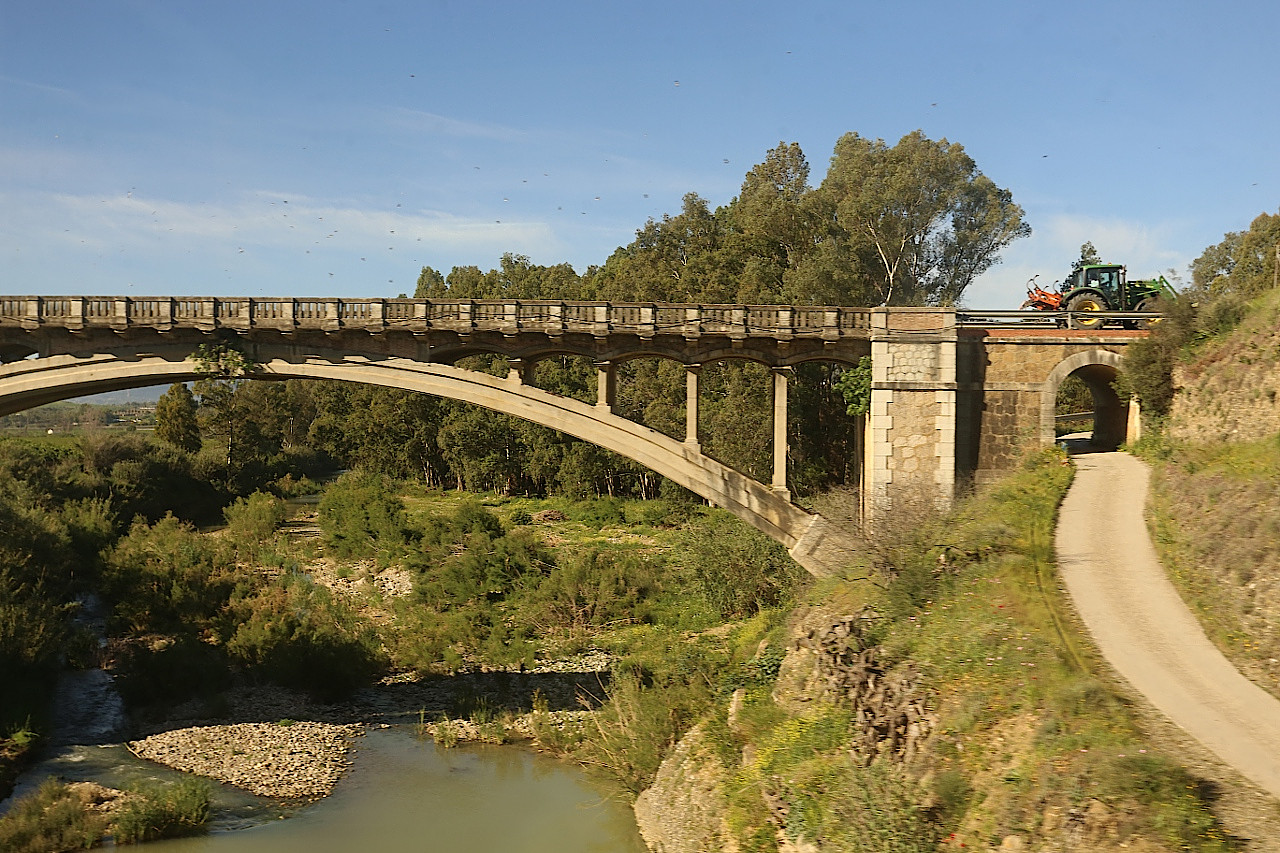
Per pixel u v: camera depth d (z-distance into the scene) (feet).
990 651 46.55
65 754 73.61
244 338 80.43
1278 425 60.54
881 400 76.89
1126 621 48.29
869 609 57.21
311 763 73.61
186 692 86.02
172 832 61.72
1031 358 77.71
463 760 74.59
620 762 66.90
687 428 80.89
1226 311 72.02
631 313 78.54
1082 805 34.12
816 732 52.44
